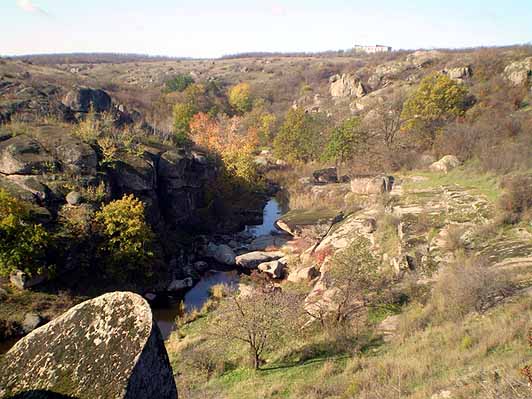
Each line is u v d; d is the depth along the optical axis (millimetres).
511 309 14594
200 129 58125
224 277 29812
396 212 29047
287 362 16141
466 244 22578
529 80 51531
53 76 64688
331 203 40000
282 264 29781
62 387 4223
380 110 51906
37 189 27094
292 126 58281
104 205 28031
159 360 4555
